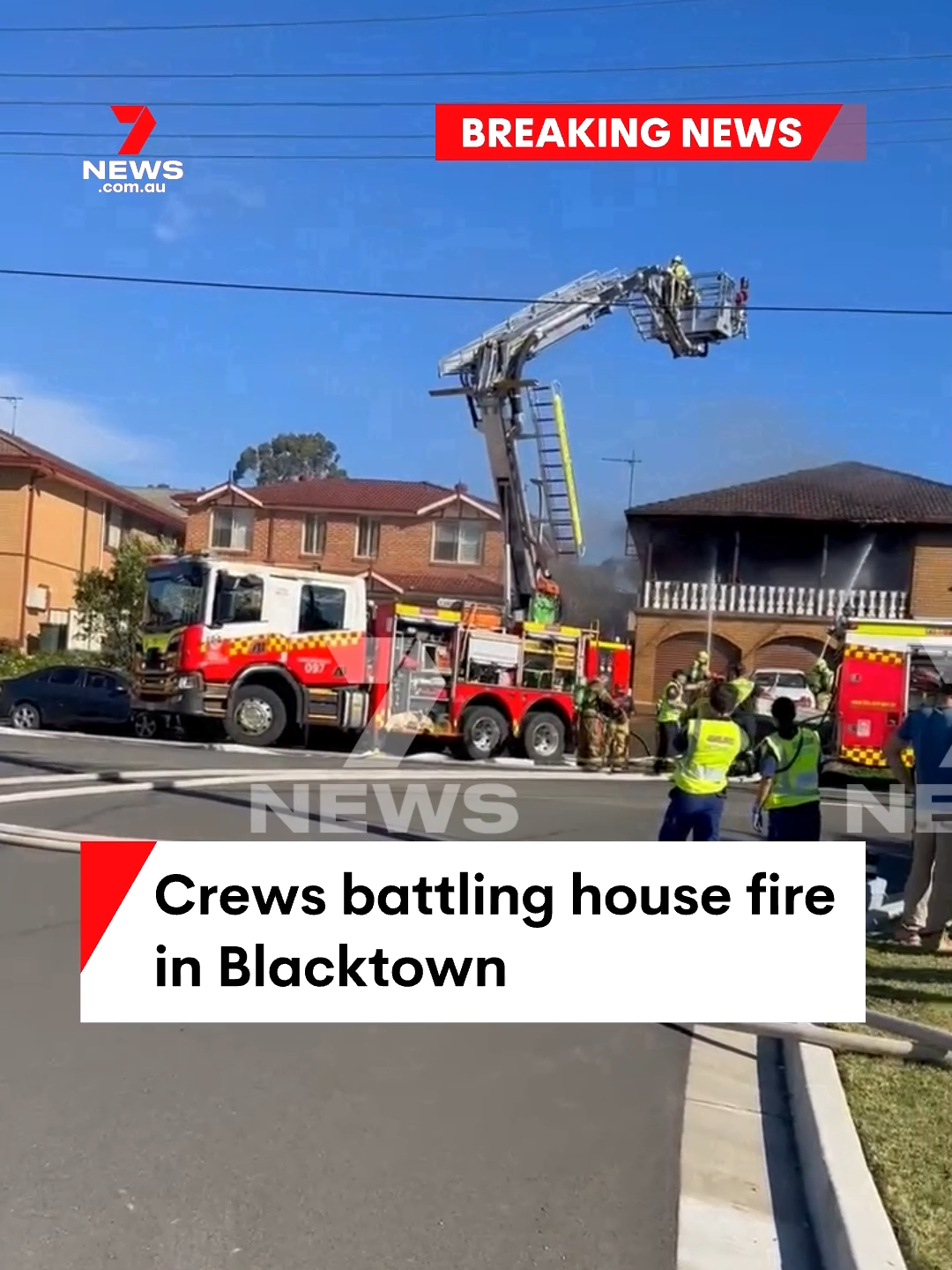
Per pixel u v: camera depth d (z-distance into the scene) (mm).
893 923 9570
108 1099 5461
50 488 37688
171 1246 4184
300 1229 4363
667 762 21766
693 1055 6648
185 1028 6508
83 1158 4836
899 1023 6680
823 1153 4926
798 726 9570
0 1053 5953
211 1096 5570
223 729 22406
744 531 33750
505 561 23266
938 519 32406
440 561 39312
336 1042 6457
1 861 10281
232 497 40375
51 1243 4164
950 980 8062
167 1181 4676
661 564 34125
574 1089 5988
